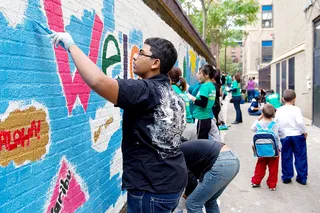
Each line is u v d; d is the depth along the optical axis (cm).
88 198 347
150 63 250
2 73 217
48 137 271
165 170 240
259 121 571
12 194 226
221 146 349
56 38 242
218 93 738
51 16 277
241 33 2942
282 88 2136
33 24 252
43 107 265
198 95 581
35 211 252
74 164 317
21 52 237
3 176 217
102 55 384
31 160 248
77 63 229
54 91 282
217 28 2767
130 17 491
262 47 4047
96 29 368
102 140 388
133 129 239
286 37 2012
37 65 257
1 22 217
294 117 602
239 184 609
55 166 282
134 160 240
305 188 587
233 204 517
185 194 367
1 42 217
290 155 612
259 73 3525
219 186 341
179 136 255
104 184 394
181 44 1019
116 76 429
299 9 1620
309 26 1337
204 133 594
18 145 233
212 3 2500
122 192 462
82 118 336
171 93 254
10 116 225
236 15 2534
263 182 621
